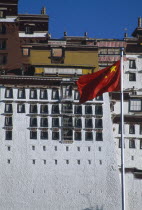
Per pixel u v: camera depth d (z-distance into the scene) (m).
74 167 185.25
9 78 191.12
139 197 187.62
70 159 185.88
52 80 192.12
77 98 191.62
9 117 188.25
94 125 189.88
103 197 182.88
